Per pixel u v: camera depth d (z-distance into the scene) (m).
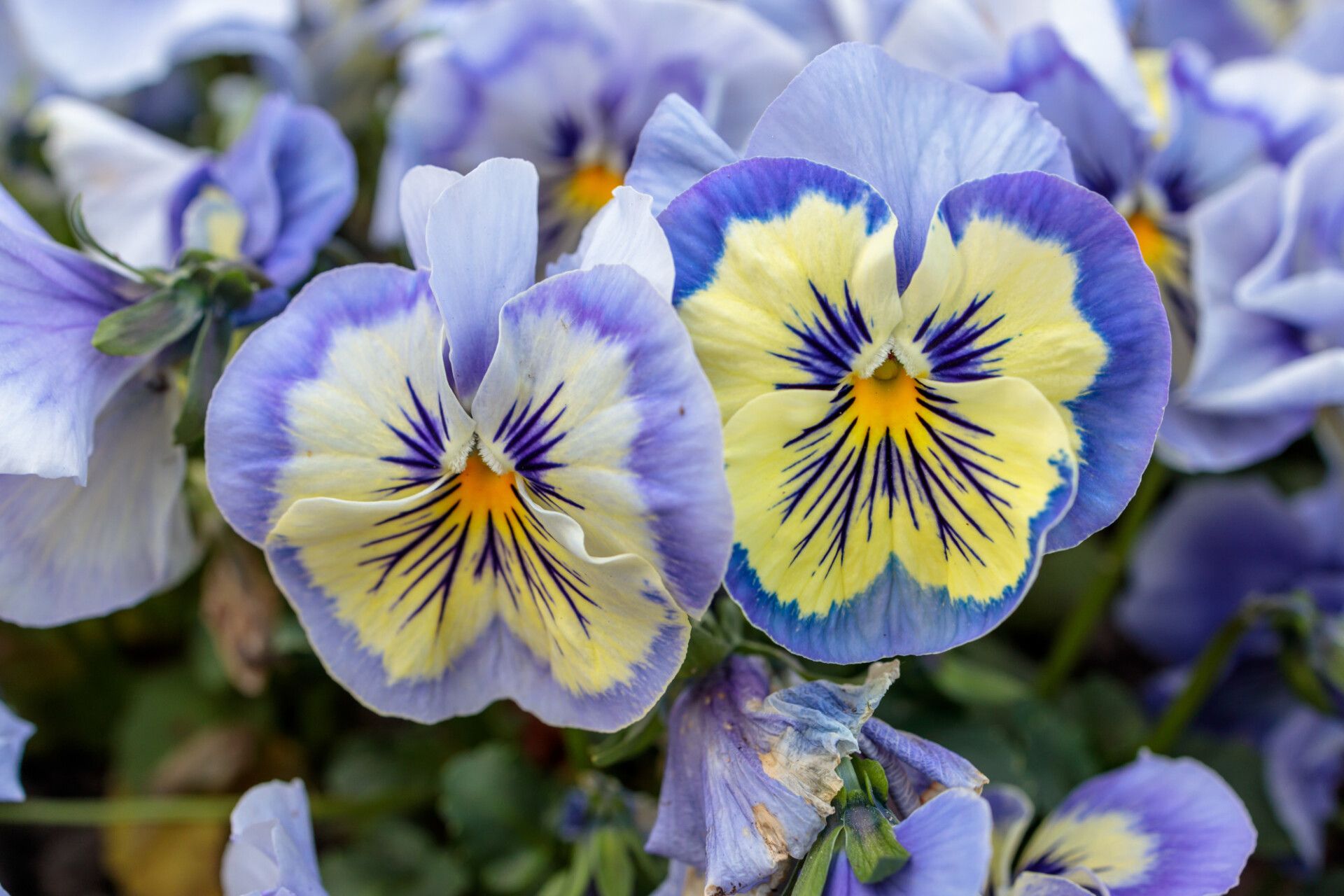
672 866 0.28
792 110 0.26
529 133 0.37
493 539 0.26
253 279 0.30
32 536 0.29
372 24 0.43
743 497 0.25
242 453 0.26
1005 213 0.25
